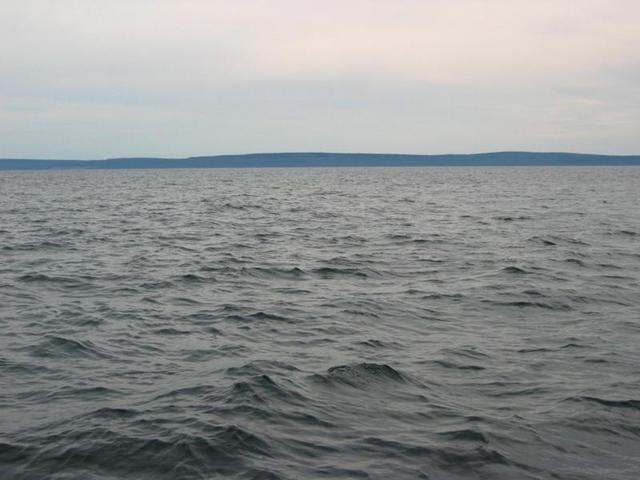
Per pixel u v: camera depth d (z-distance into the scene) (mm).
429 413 9234
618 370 11289
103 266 22344
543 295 17359
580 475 7469
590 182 115312
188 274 20594
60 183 122625
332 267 22219
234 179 149500
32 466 7555
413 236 31719
